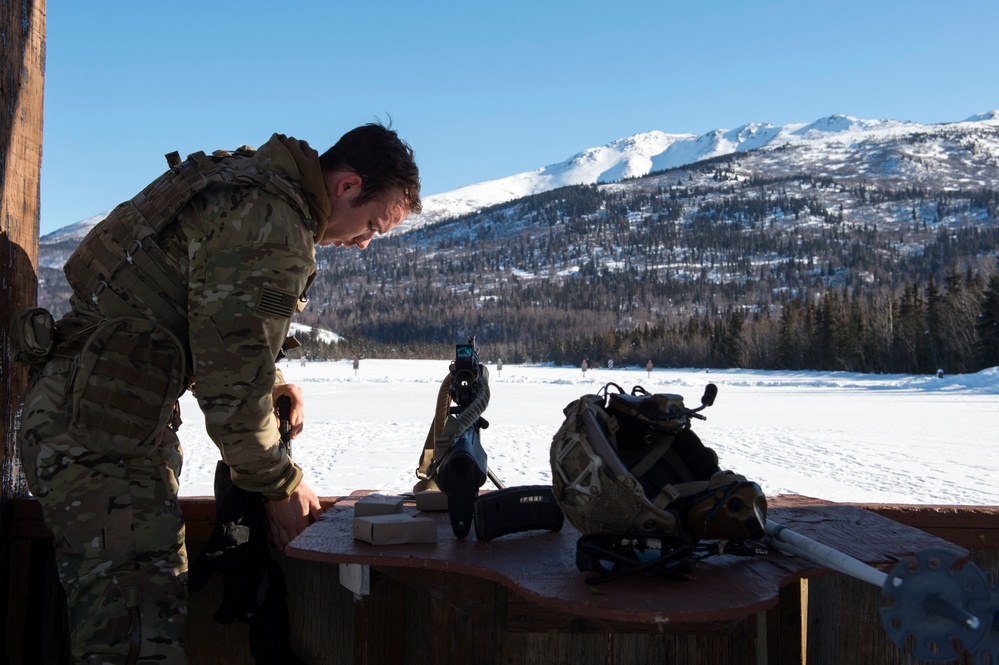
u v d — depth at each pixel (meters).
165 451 1.96
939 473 10.57
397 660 2.19
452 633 2.14
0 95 2.26
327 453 12.45
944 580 1.23
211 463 10.48
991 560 2.33
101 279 1.89
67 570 1.82
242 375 1.80
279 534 2.16
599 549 1.55
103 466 1.83
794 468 11.02
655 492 1.72
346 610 2.33
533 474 9.59
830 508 2.32
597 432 1.65
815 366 85.00
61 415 1.84
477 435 2.06
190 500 2.36
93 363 1.83
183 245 1.86
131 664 1.79
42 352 1.87
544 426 17.11
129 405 1.83
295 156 1.91
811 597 2.26
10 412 2.31
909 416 22.08
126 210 1.92
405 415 21.14
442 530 2.06
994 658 1.21
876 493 8.89
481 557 1.75
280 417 2.27
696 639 2.06
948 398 32.47
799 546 1.69
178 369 1.89
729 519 1.61
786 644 2.09
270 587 2.17
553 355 152.38
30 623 2.33
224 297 1.79
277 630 2.18
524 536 1.99
